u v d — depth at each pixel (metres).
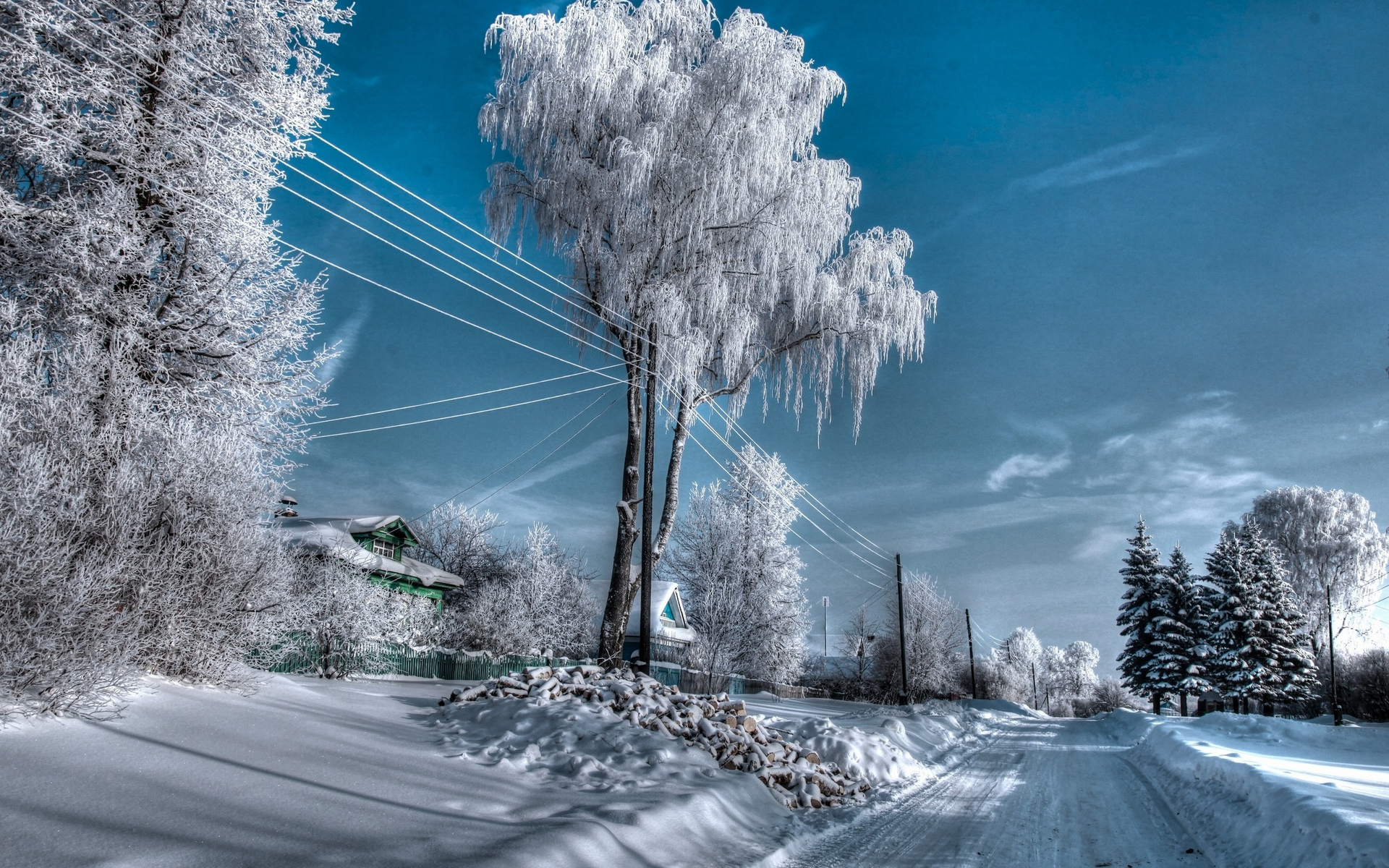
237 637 9.99
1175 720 27.44
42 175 11.84
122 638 7.89
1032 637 125.56
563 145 19.77
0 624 6.65
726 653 32.41
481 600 29.36
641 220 19.39
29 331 9.51
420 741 9.91
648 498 19.19
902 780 14.48
